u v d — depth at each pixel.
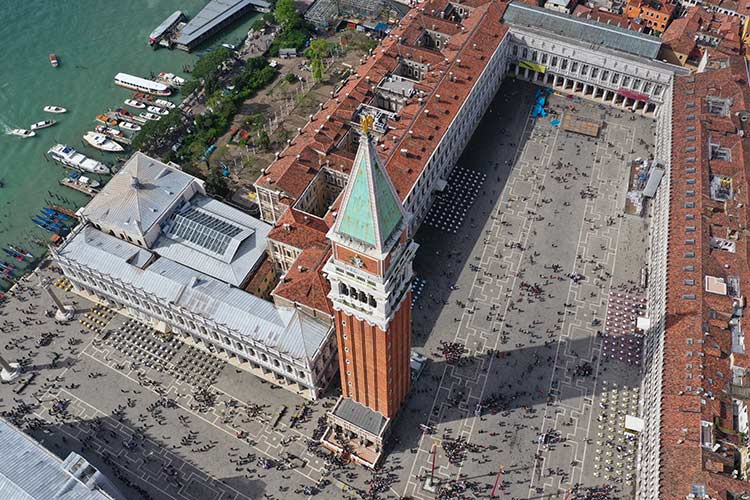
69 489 128.38
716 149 184.38
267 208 184.88
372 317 117.56
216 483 144.75
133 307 171.38
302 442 150.88
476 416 153.12
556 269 180.38
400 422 152.50
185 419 155.12
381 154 182.50
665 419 133.50
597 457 146.50
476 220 192.12
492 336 167.25
